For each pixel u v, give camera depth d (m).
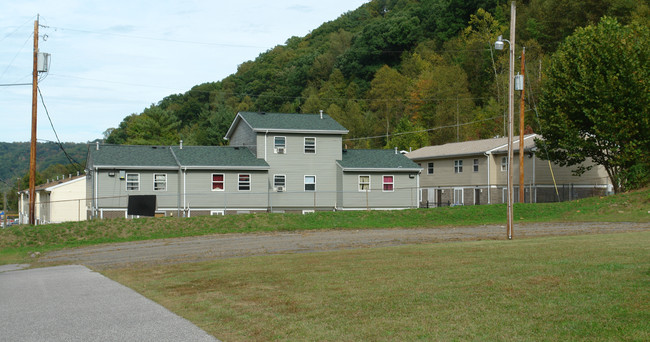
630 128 34.19
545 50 74.12
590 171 44.09
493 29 84.06
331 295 10.41
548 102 38.16
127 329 8.59
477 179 48.81
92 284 13.92
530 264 12.39
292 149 42.47
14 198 97.31
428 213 33.16
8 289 13.88
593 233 22.31
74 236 27.27
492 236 22.64
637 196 32.62
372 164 43.59
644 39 34.56
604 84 33.94
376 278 11.95
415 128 71.38
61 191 54.66
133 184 38.34
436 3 105.19
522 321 7.69
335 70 106.38
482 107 81.06
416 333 7.50
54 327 8.96
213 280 13.26
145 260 19.27
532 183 46.47
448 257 14.63
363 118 86.06
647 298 8.41
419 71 89.44
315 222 30.81
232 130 47.84
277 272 13.84
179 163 38.62
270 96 114.56
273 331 8.09
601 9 66.69
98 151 39.47
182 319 9.20
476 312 8.35
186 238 26.72
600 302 8.37
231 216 31.36
